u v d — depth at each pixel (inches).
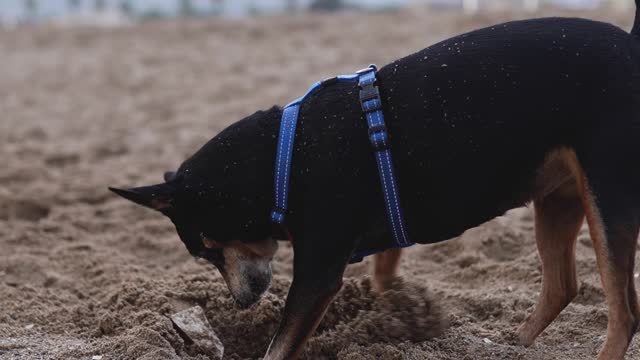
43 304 63.2
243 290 55.7
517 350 55.6
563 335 57.1
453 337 57.2
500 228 70.2
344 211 51.7
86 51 201.3
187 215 54.9
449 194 51.7
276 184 52.6
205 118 121.2
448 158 51.1
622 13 153.7
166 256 71.8
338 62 152.6
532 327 56.6
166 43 201.3
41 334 59.3
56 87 158.2
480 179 51.4
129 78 161.6
